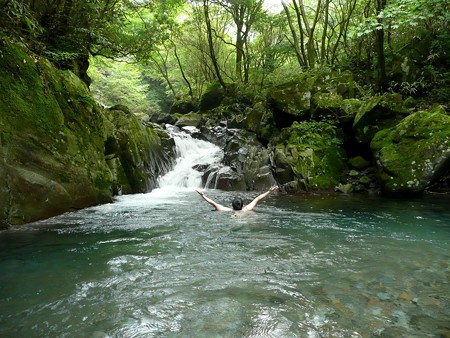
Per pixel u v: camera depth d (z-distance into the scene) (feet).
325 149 33.17
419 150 26.13
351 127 33.76
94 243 15.03
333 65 47.21
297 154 32.37
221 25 71.26
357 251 13.76
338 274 11.28
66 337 7.61
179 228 17.78
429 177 25.50
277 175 32.71
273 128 40.86
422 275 11.12
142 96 95.35
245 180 34.91
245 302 9.26
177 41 71.10
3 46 19.10
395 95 31.17
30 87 20.35
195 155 46.29
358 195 28.55
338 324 8.05
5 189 17.56
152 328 7.99
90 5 27.86
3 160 17.63
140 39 38.06
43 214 19.70
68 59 30.12
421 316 8.39
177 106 74.23
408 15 27.96
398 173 26.61
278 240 15.42
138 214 21.48
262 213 21.63
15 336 7.66
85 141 24.68
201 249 14.15
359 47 45.19
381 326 7.95
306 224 18.54
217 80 69.00
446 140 25.25
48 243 15.02
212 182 36.50
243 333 7.73
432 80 35.99
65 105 23.25
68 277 11.18
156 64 78.89
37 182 19.47
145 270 11.77
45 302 9.36
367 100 32.83
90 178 24.09
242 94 60.23
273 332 7.76
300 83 38.29
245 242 15.16
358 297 9.50
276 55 63.46
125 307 9.05
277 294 9.75
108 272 11.59
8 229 17.30
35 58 21.74
